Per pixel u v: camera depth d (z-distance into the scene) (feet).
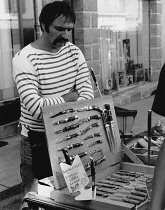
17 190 14.16
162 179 5.20
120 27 28.91
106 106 8.21
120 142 8.42
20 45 20.24
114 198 6.72
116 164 8.27
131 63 30.66
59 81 8.88
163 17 33.88
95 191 6.54
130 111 11.44
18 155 16.94
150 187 6.57
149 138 8.28
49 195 7.13
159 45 33.42
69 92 9.10
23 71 8.49
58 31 8.27
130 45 30.35
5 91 19.77
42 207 6.87
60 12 8.16
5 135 19.27
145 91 30.19
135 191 6.97
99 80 26.71
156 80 33.55
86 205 6.47
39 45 8.70
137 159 8.38
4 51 19.61
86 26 23.32
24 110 8.72
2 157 16.70
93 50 24.17
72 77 9.17
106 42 27.32
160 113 5.46
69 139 7.41
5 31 19.54
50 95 8.80
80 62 9.37
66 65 9.03
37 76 8.62
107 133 8.10
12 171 15.23
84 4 22.94
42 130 8.56
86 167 7.54
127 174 7.95
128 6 29.73
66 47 9.11
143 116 23.84
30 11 20.33
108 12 27.32
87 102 7.89
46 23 8.28
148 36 32.89
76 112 7.64
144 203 6.55
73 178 6.58
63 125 7.39
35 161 8.42
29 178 9.20
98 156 7.89
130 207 6.07
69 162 6.86
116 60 28.66
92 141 7.82
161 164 5.24
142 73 32.07
